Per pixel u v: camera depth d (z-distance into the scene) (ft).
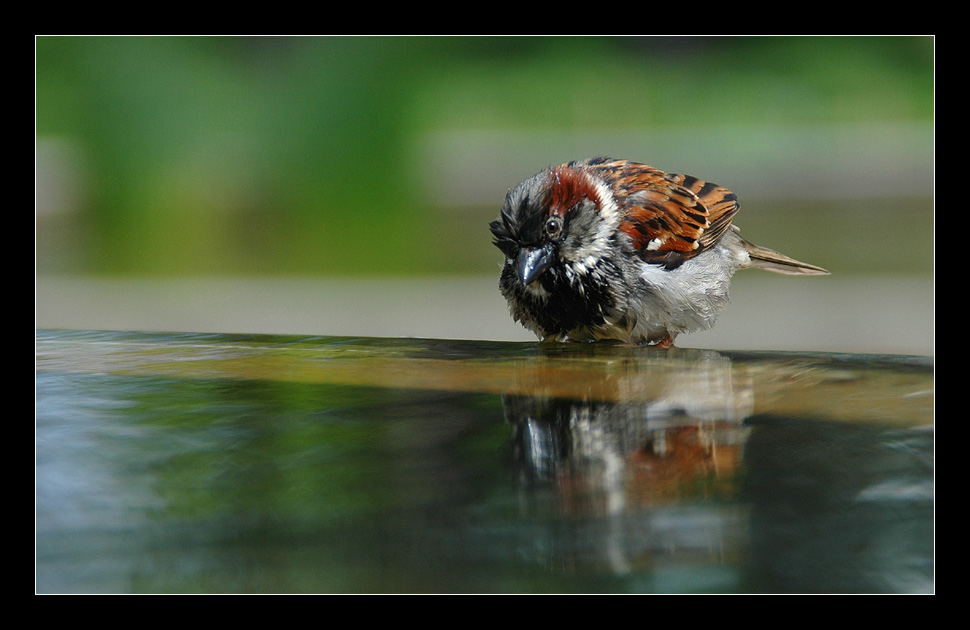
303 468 11.80
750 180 76.54
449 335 45.16
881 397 15.20
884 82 86.89
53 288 59.16
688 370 17.99
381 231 72.64
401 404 15.43
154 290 57.98
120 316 49.29
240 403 15.69
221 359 20.15
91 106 74.59
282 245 71.97
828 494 10.36
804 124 82.33
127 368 19.15
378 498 10.50
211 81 76.07
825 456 11.87
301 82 76.33
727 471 11.30
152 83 75.00
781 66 91.56
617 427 13.64
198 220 73.10
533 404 15.25
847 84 86.94
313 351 21.11
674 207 29.81
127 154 74.08
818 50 91.04
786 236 66.39
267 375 18.19
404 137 75.77
